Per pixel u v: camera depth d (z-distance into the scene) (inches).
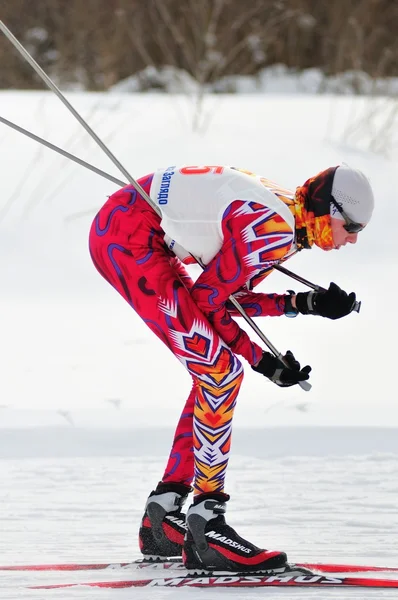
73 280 998.4
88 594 386.9
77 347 792.3
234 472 565.0
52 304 918.4
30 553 441.1
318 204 407.5
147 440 609.3
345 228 410.6
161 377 724.7
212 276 403.9
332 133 1350.9
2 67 1815.9
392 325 858.1
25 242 1069.1
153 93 1628.9
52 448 601.0
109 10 1753.2
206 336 407.2
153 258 417.7
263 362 417.1
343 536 461.1
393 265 1035.9
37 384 696.4
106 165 1221.1
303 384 419.5
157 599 379.6
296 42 1851.6
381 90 1537.9
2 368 733.3
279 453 598.2
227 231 401.7
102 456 594.9
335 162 1246.3
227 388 410.0
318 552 438.6
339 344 803.4
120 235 422.6
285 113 1455.5
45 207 1136.2
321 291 438.9
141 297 417.1
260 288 969.5
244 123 1385.3
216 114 1430.9
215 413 411.2
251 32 1753.2
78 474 562.6
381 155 1284.4
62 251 1058.1
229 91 1711.4
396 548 444.5
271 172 1221.1
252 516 490.3
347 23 1690.5
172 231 413.4
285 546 446.3
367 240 1097.4
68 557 436.8
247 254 398.6
